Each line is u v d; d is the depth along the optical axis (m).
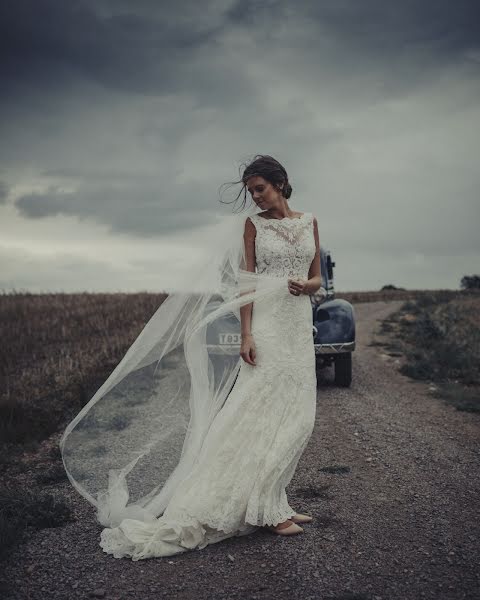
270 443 2.80
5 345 9.38
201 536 2.71
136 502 2.87
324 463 4.14
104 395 3.06
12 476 3.85
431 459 4.23
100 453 2.95
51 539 2.82
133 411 3.05
